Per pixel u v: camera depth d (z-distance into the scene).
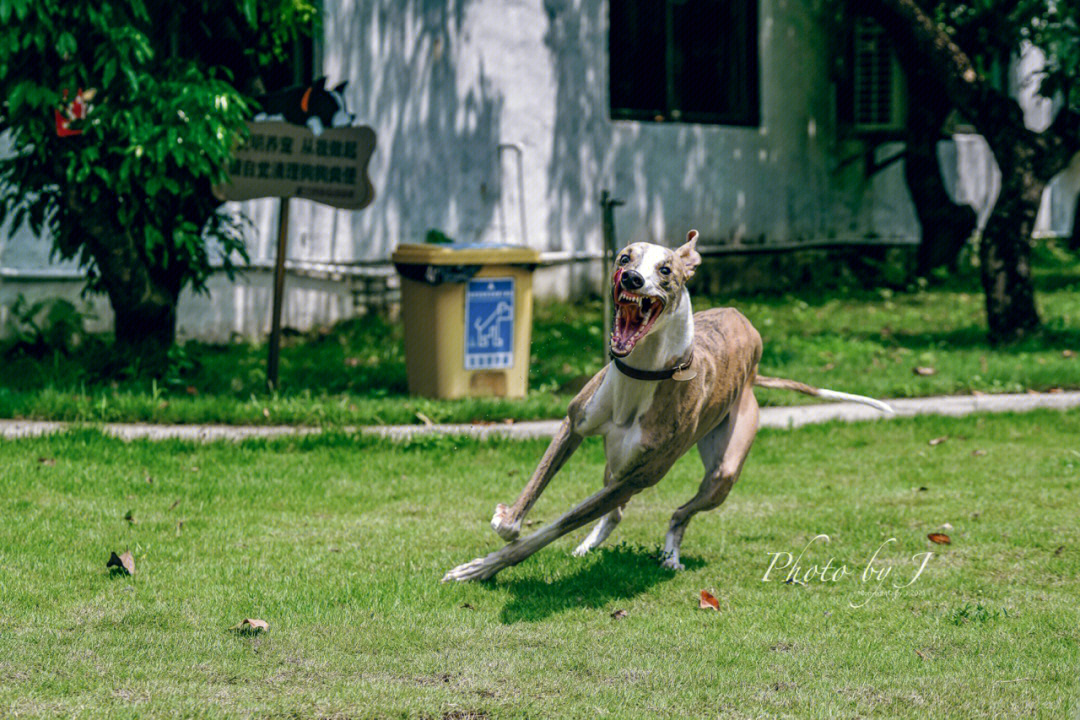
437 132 16.22
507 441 9.83
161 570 6.23
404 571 6.34
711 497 6.54
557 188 17.56
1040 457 9.67
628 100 18.88
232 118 10.12
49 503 7.51
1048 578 6.45
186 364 11.48
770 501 8.21
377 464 8.97
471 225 16.70
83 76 10.04
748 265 19.97
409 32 15.81
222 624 5.41
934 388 12.12
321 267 15.24
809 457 9.67
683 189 19.12
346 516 7.58
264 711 4.39
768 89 20.16
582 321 16.56
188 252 11.17
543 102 17.31
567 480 8.73
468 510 7.78
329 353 13.75
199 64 11.11
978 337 15.40
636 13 18.81
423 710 4.44
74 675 4.70
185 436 9.45
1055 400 11.90
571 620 5.66
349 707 4.45
